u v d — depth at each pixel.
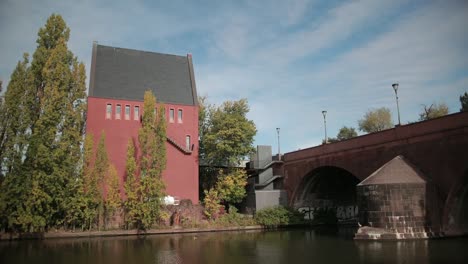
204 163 51.59
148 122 40.03
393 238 28.16
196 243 30.22
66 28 38.50
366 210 30.05
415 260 19.70
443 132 29.39
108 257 22.73
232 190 46.78
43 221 33.41
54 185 34.28
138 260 21.61
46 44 38.06
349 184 51.94
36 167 33.62
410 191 28.83
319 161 44.22
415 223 28.52
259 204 49.38
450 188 28.67
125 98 45.75
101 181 38.03
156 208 38.19
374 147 36.09
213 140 48.09
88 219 37.34
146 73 49.31
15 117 34.69
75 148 36.47
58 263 20.59
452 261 19.22
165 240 32.69
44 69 35.88
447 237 28.94
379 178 30.05
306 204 49.78
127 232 37.56
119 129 44.66
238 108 52.69
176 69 51.84
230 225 42.88
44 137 34.38
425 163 30.67
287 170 51.03
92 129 43.56
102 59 48.00
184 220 41.44
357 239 29.56
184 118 48.44
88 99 44.19
